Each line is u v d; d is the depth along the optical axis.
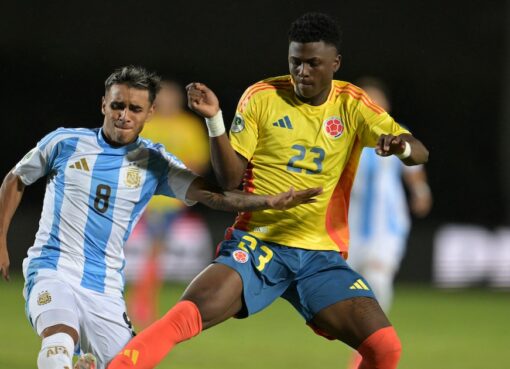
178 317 19.75
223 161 20.36
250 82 73.62
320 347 35.75
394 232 34.72
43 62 73.38
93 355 20.06
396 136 19.78
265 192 21.44
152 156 21.59
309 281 21.23
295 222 21.39
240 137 21.17
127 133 21.03
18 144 71.31
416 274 59.88
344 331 20.80
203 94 19.81
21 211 62.78
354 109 21.52
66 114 72.94
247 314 20.92
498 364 32.34
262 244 21.25
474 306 50.34
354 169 21.92
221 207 21.09
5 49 73.06
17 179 21.39
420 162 20.83
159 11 74.50
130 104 20.91
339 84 21.92
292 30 20.73
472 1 75.81
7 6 73.25
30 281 20.69
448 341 37.81
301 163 21.33
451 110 75.19
